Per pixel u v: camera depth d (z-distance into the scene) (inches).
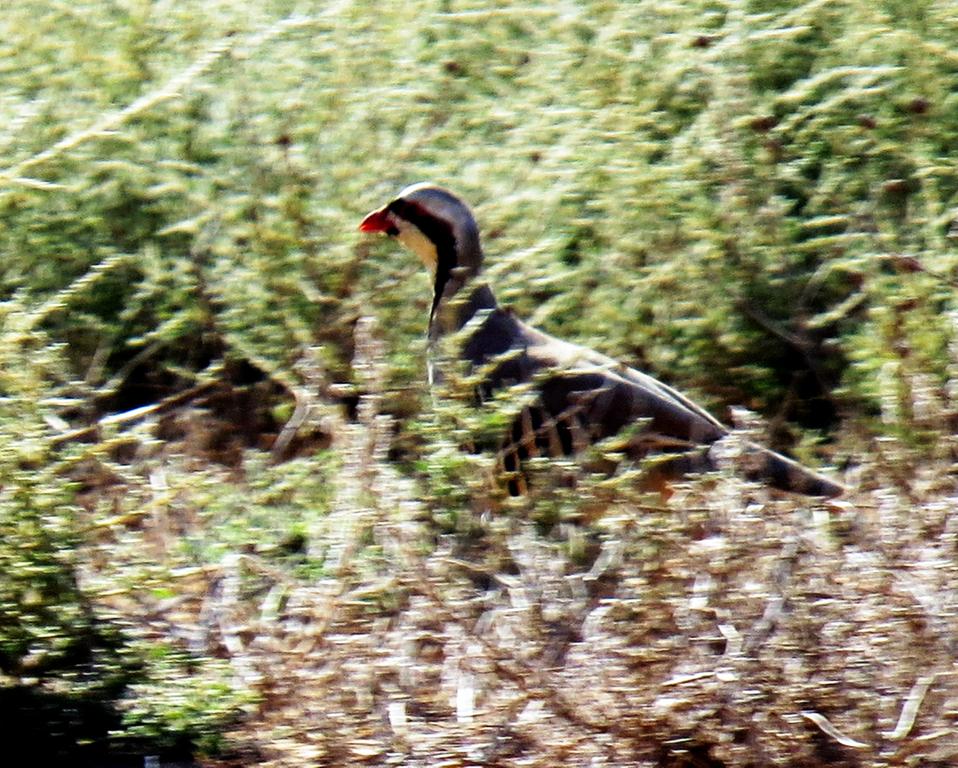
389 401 463.8
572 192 529.7
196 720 345.1
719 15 516.1
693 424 430.0
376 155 546.3
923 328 441.4
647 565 335.9
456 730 319.9
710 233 506.0
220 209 534.0
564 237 521.3
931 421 370.9
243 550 409.1
